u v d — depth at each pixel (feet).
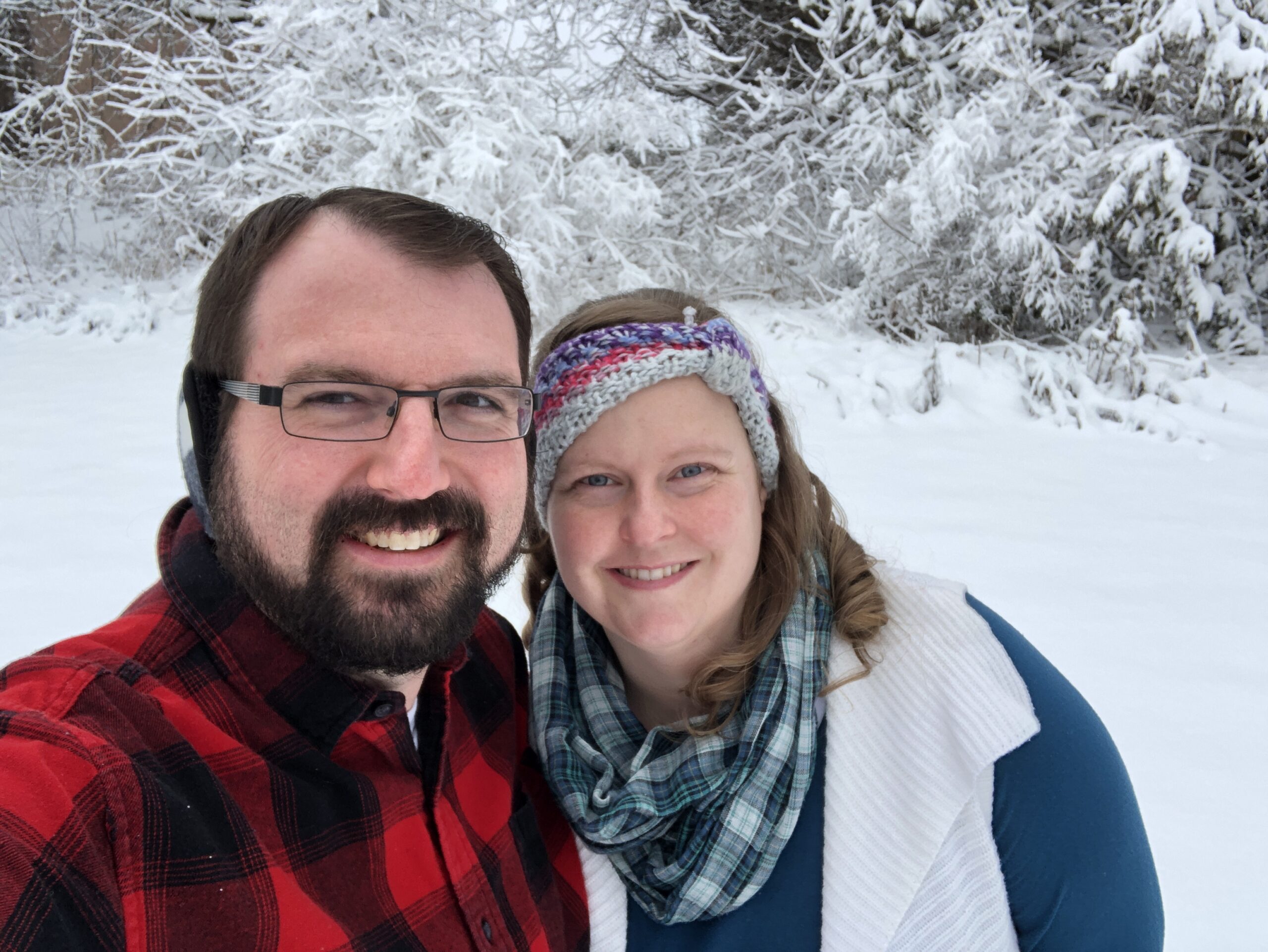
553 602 4.58
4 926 1.92
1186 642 8.41
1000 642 3.75
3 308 22.90
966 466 13.97
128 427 14.94
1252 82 17.80
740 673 3.89
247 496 2.93
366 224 3.05
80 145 24.39
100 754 2.31
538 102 19.01
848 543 4.29
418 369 2.98
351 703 3.01
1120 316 17.65
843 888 3.53
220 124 20.07
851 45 23.40
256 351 2.95
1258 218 20.59
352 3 17.97
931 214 18.58
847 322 20.58
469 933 3.09
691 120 23.65
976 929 3.40
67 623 8.46
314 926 2.61
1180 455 14.58
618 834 3.73
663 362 3.53
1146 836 3.59
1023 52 19.75
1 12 27.78
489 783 3.72
